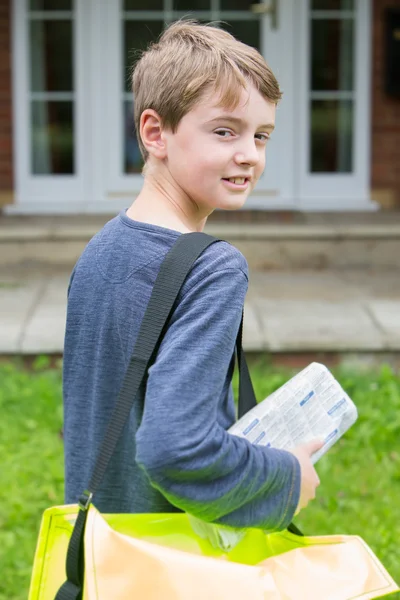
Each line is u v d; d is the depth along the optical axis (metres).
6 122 8.86
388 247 7.61
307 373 1.66
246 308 6.23
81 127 8.87
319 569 1.60
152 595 1.42
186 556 1.46
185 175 1.58
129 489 1.68
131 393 1.48
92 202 8.91
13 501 3.82
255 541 1.61
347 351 5.51
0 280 7.20
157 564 1.44
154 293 1.50
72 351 1.74
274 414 1.61
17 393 5.02
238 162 1.56
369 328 5.75
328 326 5.79
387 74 8.94
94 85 8.81
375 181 9.12
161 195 1.63
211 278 1.47
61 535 1.57
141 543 1.46
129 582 1.43
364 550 1.64
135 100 1.68
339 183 9.09
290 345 5.47
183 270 1.49
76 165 8.93
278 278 7.27
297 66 8.88
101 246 1.67
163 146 1.61
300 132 8.97
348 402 1.64
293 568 1.58
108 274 1.63
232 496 1.41
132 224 1.63
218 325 1.43
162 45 1.63
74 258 7.56
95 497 1.70
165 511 1.66
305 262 7.61
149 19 8.77
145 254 1.59
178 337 1.42
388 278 7.32
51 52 8.81
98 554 1.43
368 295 6.67
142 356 1.48
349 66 8.99
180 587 1.43
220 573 1.45
